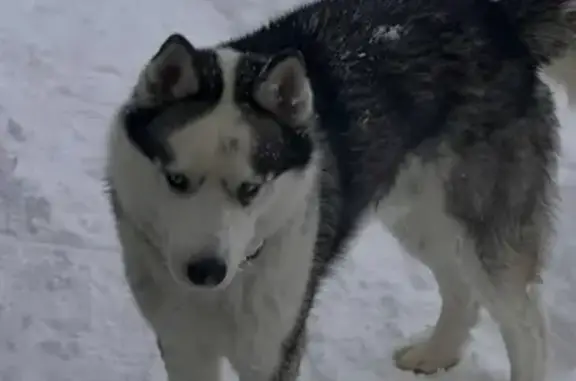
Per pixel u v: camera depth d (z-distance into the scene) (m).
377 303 7.02
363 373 6.48
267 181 4.54
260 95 4.55
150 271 4.95
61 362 6.27
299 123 4.68
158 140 4.47
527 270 6.02
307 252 4.97
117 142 4.69
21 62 8.86
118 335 6.51
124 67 9.13
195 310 4.98
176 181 4.47
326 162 5.14
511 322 6.11
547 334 6.17
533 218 5.95
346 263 7.27
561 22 5.81
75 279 6.85
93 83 8.82
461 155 5.75
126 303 6.75
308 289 5.12
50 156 7.87
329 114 5.25
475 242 5.91
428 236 6.20
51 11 9.66
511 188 5.83
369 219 5.95
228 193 4.48
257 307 4.93
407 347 6.62
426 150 5.77
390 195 5.96
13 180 7.48
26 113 8.24
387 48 5.52
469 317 6.48
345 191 5.37
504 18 5.81
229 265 4.45
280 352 5.12
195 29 9.73
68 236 7.17
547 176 5.97
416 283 7.21
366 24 5.54
